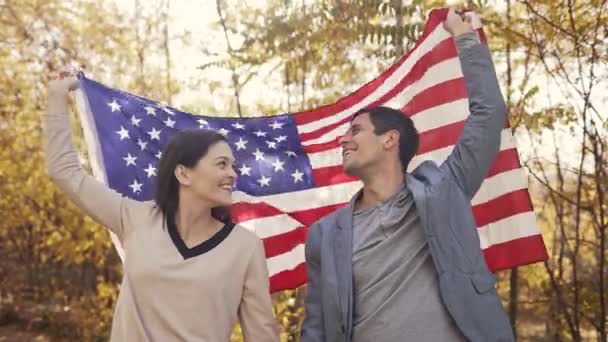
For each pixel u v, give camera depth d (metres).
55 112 2.64
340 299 2.39
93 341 8.95
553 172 6.02
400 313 2.31
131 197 3.30
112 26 8.31
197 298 2.32
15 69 8.46
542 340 7.05
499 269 3.28
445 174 2.47
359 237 2.47
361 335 2.37
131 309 2.33
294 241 3.55
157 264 2.34
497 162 3.32
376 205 2.52
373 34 5.80
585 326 6.12
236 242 2.45
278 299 7.25
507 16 5.42
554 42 5.23
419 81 3.49
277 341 2.52
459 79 3.37
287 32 6.32
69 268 10.27
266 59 6.62
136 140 3.37
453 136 3.34
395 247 2.41
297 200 3.58
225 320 2.38
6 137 8.53
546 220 6.44
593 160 5.51
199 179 2.44
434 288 2.34
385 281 2.36
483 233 3.32
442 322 2.30
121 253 2.91
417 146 2.69
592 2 4.95
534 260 3.22
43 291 10.70
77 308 9.34
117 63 8.35
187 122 3.51
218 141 2.50
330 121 3.66
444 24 2.68
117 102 3.38
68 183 2.54
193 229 2.47
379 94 3.61
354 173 2.62
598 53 4.97
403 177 2.62
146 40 8.20
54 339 9.66
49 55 8.34
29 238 10.41
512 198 3.28
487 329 2.31
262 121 3.65
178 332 2.29
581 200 5.89
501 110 2.51
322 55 6.41
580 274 6.16
